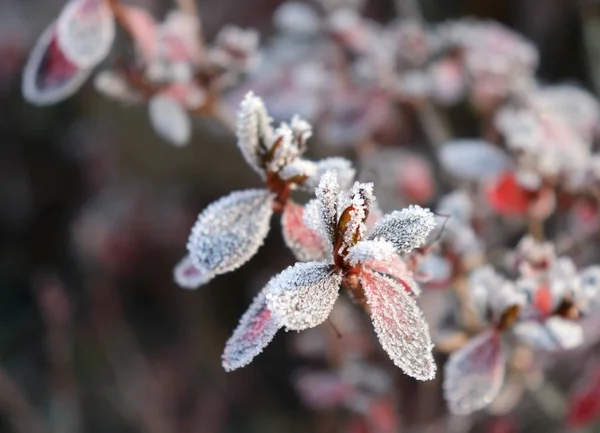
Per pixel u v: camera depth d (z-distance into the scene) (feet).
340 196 1.06
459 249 1.31
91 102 2.68
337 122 1.68
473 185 1.75
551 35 2.60
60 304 2.26
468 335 1.33
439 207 1.38
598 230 1.45
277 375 2.43
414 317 1.06
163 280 2.60
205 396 2.39
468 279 1.31
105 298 2.54
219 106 1.52
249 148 1.13
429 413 1.85
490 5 2.67
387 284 1.06
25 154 2.85
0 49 2.80
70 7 1.35
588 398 1.45
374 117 1.67
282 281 1.04
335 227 1.06
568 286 1.23
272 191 1.13
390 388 1.74
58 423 2.21
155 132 2.56
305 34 1.77
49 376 2.43
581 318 1.24
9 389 2.11
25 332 2.60
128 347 2.47
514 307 1.20
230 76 1.46
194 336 2.53
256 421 2.38
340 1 1.81
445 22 2.69
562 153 1.41
